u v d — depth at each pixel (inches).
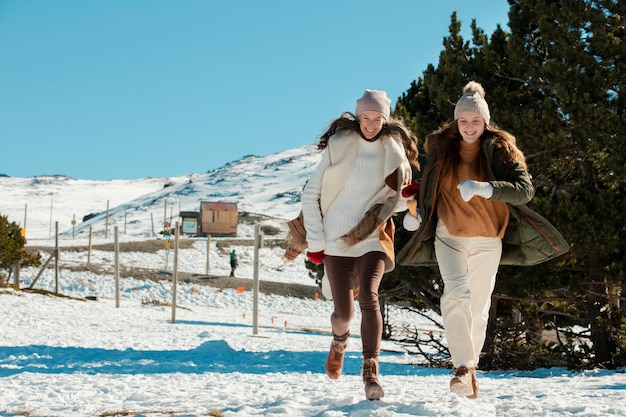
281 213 5118.1
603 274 505.7
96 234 4687.5
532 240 194.1
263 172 7190.0
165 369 434.9
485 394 246.8
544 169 551.2
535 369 538.0
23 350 552.1
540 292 516.7
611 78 514.0
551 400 210.5
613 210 488.1
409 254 200.1
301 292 2036.2
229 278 2118.6
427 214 192.4
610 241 491.5
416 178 588.7
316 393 227.3
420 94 686.5
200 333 840.9
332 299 207.0
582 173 548.4
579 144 522.0
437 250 194.9
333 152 197.3
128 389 276.4
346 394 221.6
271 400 206.8
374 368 186.1
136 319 1132.5
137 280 1980.8
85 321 983.6
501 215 192.2
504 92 564.7
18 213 7313.0
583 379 383.6
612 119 484.7
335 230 197.8
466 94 193.3
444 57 594.6
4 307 1114.1
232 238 2938.0
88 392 262.4
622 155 486.6
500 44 594.6
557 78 517.3
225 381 335.3
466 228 190.4
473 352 187.6
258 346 729.0
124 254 2385.6
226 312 1651.1
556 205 492.7
